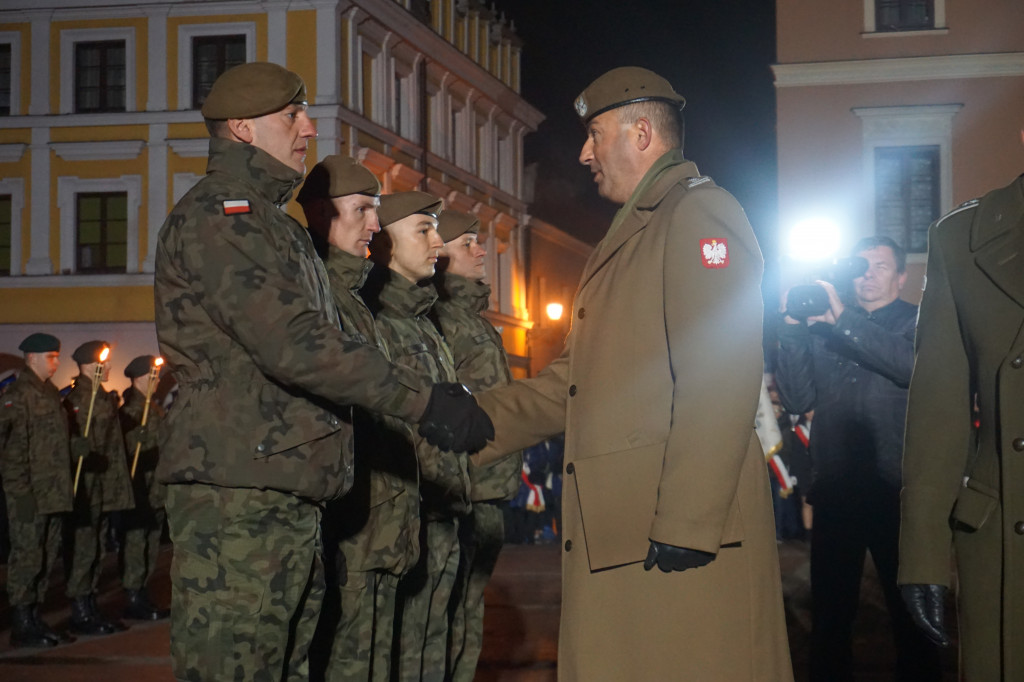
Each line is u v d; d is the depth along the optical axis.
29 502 9.34
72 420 10.14
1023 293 3.35
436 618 6.02
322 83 31.59
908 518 3.56
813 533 6.05
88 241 33.19
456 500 5.92
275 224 4.16
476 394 4.18
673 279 3.53
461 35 40.50
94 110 33.12
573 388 3.73
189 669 4.03
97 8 32.78
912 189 26.30
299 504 4.14
